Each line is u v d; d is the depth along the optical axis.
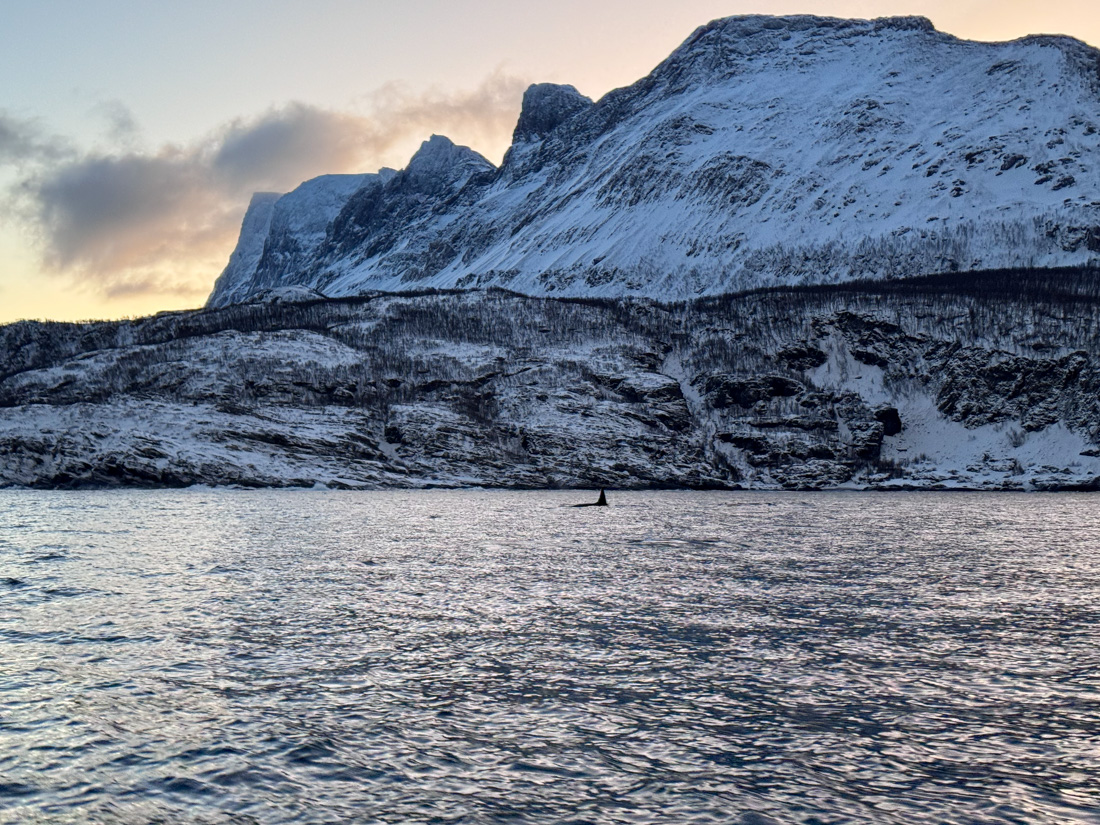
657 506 155.88
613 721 34.72
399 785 29.05
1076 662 42.78
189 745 32.00
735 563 76.00
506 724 34.34
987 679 40.16
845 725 34.38
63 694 37.09
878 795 28.44
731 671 41.28
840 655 44.06
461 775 29.81
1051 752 31.80
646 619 51.84
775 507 155.75
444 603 56.00
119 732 33.12
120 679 39.12
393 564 73.31
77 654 42.94
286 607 54.25
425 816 27.05
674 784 29.19
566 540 93.62
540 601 57.00
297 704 36.25
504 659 42.97
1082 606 56.44
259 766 30.36
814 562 77.00
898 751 31.86
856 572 71.00
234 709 35.62
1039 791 28.72
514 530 104.69
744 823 26.66
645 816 27.09
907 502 174.38
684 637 47.53
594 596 58.94
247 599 56.59
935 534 104.00
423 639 46.62
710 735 33.31
